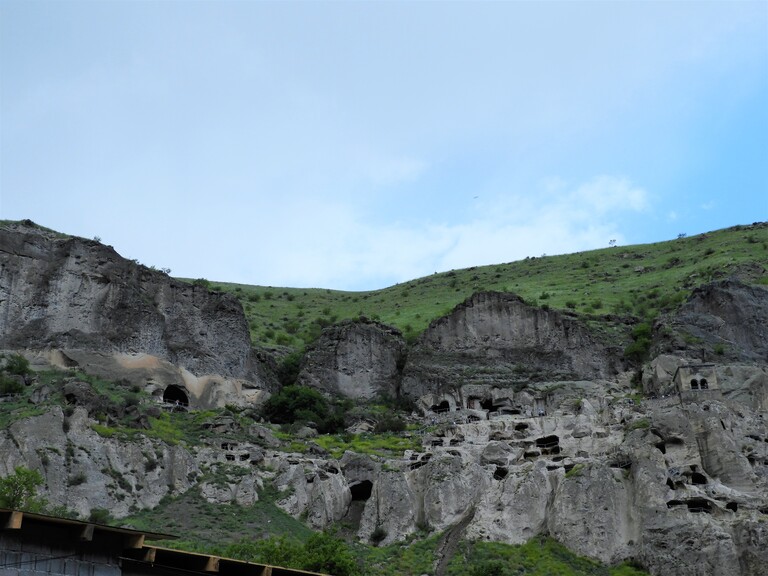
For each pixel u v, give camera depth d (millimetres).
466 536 104562
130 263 140625
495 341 151250
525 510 106375
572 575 97938
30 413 103375
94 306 133125
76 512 97125
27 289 130750
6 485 87750
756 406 124250
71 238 136750
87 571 47812
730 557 96938
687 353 137875
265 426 128625
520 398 140500
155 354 134750
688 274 195500
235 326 147750
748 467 109750
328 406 142750
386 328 161625
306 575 55562
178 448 110562
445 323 154000
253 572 53500
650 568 98500
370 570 97750
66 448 101938
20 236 133625
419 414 142750
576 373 145750
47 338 128250
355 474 116375
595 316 159625
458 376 146875
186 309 143500
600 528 102812
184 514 102750
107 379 127312
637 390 137250
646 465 106500
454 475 112062
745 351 140750
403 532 107500
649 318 162000
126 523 97750
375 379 151500
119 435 107562
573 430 122000
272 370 156125
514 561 100375
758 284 161125
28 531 46375
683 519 101062
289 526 105375
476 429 128500
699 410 115188
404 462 118688
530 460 117688
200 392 136500
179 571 51562
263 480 112875
